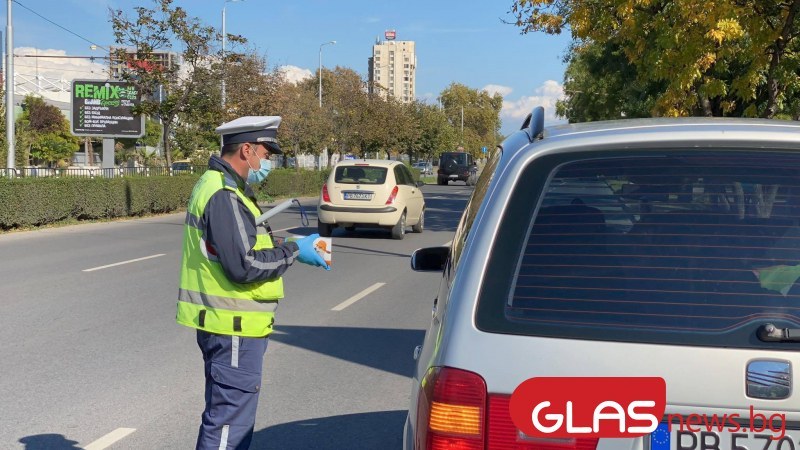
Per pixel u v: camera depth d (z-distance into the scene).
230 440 4.18
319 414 6.10
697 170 2.76
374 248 17.69
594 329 2.47
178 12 30.97
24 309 9.98
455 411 2.45
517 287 2.59
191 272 4.16
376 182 19.45
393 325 9.36
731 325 2.45
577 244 2.65
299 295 11.43
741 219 2.65
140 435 5.58
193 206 4.13
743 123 3.06
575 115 46.00
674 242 2.62
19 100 63.91
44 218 21.55
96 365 7.37
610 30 18.80
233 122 4.27
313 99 54.97
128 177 25.88
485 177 3.37
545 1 19.11
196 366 7.36
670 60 16.69
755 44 15.93
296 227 22.19
